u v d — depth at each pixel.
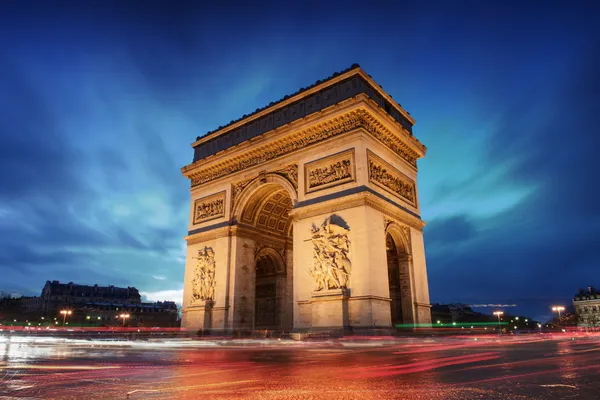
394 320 60.25
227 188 70.06
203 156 76.69
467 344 40.62
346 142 56.34
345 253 51.75
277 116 66.94
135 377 17.47
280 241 74.44
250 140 66.94
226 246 66.25
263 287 76.31
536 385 13.72
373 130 58.59
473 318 168.62
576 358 22.36
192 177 77.25
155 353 31.94
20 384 15.68
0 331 124.69
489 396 12.07
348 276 51.03
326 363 22.58
